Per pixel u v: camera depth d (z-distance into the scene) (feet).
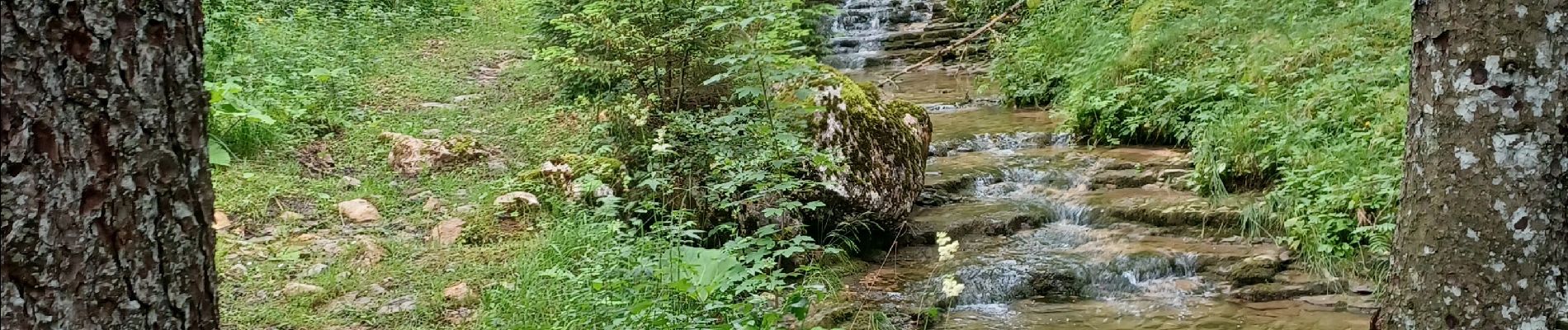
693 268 12.97
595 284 12.50
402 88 26.99
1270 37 26.63
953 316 16.02
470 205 17.66
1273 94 23.63
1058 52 32.83
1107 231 19.21
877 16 46.47
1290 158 20.10
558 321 12.92
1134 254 17.48
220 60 23.61
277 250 15.49
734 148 17.40
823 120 18.21
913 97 32.83
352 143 21.24
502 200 17.35
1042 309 16.33
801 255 17.25
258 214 16.75
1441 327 8.59
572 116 22.58
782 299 14.79
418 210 17.57
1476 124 8.02
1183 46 27.99
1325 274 16.58
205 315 6.67
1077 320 15.69
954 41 41.24
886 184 18.89
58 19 5.57
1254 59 25.44
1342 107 21.33
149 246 6.16
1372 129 20.03
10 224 5.60
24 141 5.57
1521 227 7.93
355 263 15.11
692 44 20.45
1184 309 15.90
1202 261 17.25
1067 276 16.97
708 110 21.18
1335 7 28.43
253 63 24.59
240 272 14.46
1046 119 28.30
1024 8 39.22
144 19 5.95
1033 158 23.89
